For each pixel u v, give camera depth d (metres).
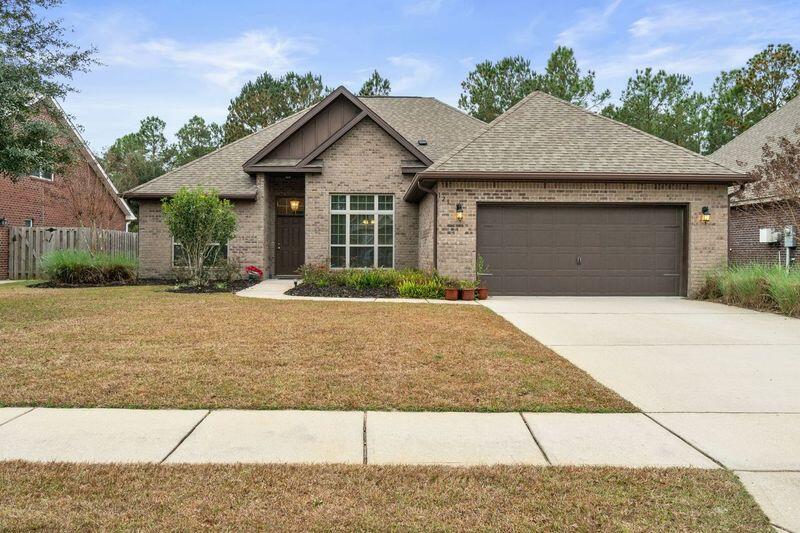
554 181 12.54
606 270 12.88
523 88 29.86
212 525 2.44
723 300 11.61
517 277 12.84
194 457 3.22
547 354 6.07
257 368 5.28
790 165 12.81
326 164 16.58
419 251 16.36
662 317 9.36
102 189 20.39
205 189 16.83
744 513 2.59
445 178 12.30
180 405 4.17
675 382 5.08
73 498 2.66
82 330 7.25
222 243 14.42
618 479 2.95
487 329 7.65
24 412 3.98
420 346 6.40
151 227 16.92
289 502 2.66
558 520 2.51
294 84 41.00
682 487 2.87
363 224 16.78
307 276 14.16
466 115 20.20
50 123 9.40
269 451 3.33
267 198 17.45
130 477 2.90
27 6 9.70
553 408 4.22
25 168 8.88
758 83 28.86
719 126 30.48
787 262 12.78
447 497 2.73
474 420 3.94
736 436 3.68
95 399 4.26
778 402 4.45
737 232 17.08
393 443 3.48
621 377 5.27
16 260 17.80
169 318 8.39
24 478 2.87
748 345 6.90
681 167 12.60
